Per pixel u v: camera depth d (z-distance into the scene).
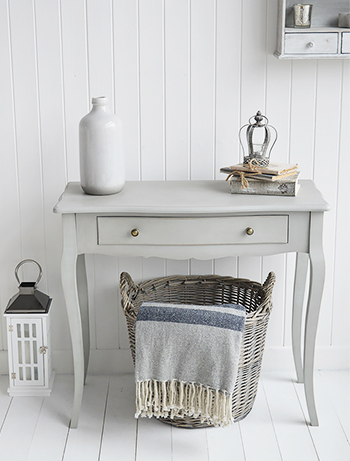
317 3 2.23
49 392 2.32
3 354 2.48
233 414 2.08
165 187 2.14
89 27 2.20
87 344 2.41
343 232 2.40
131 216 1.91
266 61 2.25
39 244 2.40
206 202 1.91
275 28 2.21
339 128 2.31
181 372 1.92
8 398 2.30
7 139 2.29
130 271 2.42
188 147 2.32
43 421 2.15
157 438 2.05
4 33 2.20
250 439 2.04
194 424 2.08
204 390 1.92
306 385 2.08
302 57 2.12
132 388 2.38
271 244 1.93
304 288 2.33
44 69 2.23
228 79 2.26
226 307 1.96
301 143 2.33
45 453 1.97
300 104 2.29
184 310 1.93
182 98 2.27
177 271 2.43
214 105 2.28
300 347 2.38
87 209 1.87
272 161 2.31
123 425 2.12
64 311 2.46
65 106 2.27
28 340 2.28
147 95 2.27
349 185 2.36
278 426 2.11
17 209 2.36
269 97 2.28
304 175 2.36
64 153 2.32
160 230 1.92
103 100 1.97
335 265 2.43
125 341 2.49
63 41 2.21
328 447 1.99
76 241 1.93
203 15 2.20
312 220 1.91
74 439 2.04
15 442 2.03
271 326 2.48
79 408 2.09
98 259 2.40
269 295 2.06
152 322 1.91
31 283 2.33
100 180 1.99
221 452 1.97
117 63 2.24
